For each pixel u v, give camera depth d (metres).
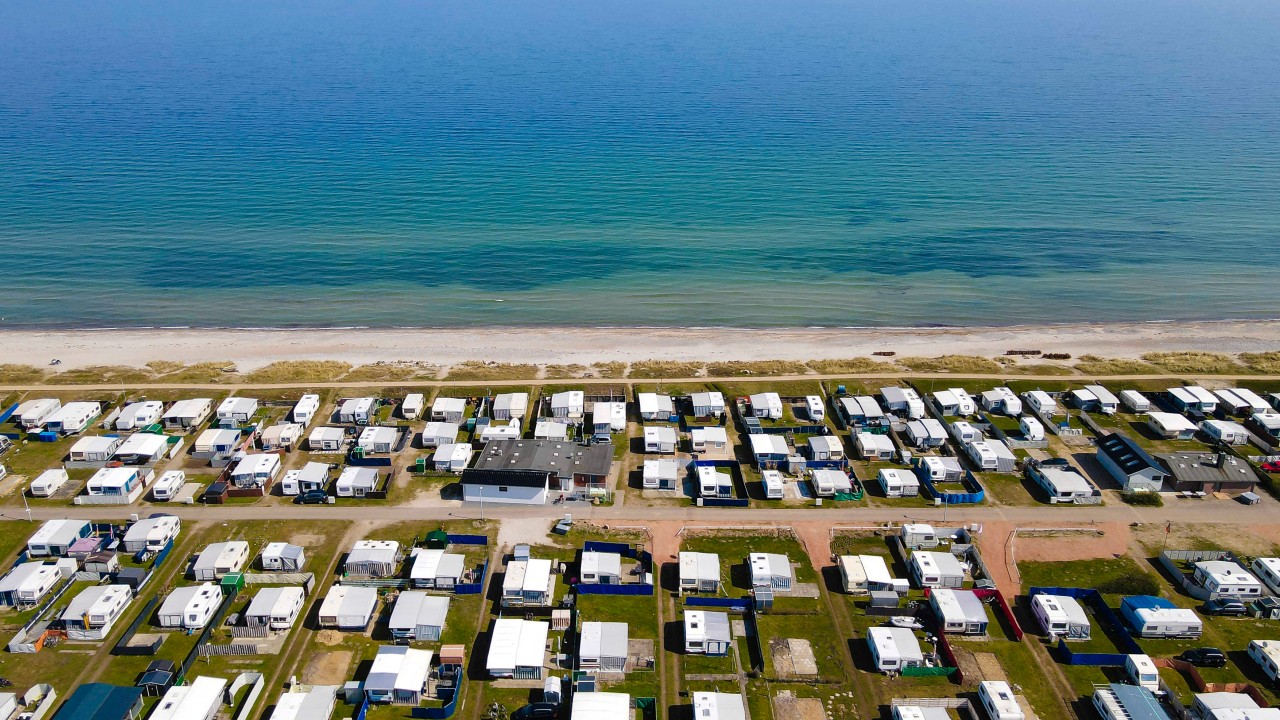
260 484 92.81
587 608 75.38
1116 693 64.38
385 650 68.06
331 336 145.88
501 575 80.00
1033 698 65.81
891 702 65.75
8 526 86.00
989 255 194.25
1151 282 177.75
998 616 75.00
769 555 80.50
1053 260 191.00
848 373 125.50
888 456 101.25
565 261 189.62
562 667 68.44
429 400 116.19
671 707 64.94
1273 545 85.00
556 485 93.06
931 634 72.50
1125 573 80.69
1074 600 74.62
